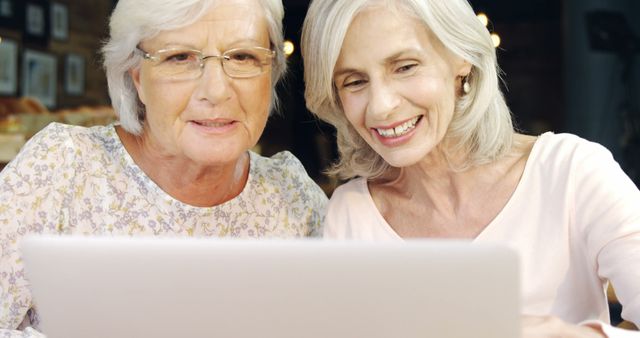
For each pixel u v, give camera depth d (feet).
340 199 6.08
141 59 5.59
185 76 5.38
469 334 3.13
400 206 5.88
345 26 5.11
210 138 5.48
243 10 5.39
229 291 3.24
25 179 5.54
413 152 5.29
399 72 5.17
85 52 28.99
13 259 5.41
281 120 31.60
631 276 4.62
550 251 5.18
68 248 3.33
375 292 3.13
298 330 3.27
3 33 25.21
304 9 31.55
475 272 3.02
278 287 3.19
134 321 3.42
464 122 5.49
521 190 5.37
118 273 3.32
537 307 5.22
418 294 3.10
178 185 5.89
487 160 5.57
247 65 5.50
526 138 5.85
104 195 5.83
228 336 3.35
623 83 25.45
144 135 5.94
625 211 4.83
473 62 5.31
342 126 5.96
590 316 5.23
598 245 4.89
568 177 5.17
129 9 5.45
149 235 5.89
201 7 5.23
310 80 5.54
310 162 31.60
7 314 5.42
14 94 25.72
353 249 3.08
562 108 32.48
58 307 3.49
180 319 3.36
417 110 5.21
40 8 26.73
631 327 6.50
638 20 25.89
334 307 3.18
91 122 19.80
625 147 25.29
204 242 3.19
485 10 33.06
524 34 32.86
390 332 3.20
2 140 17.33
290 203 6.39
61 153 5.74
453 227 5.58
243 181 6.23
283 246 3.13
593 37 25.46
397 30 5.06
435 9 5.08
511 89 33.19
